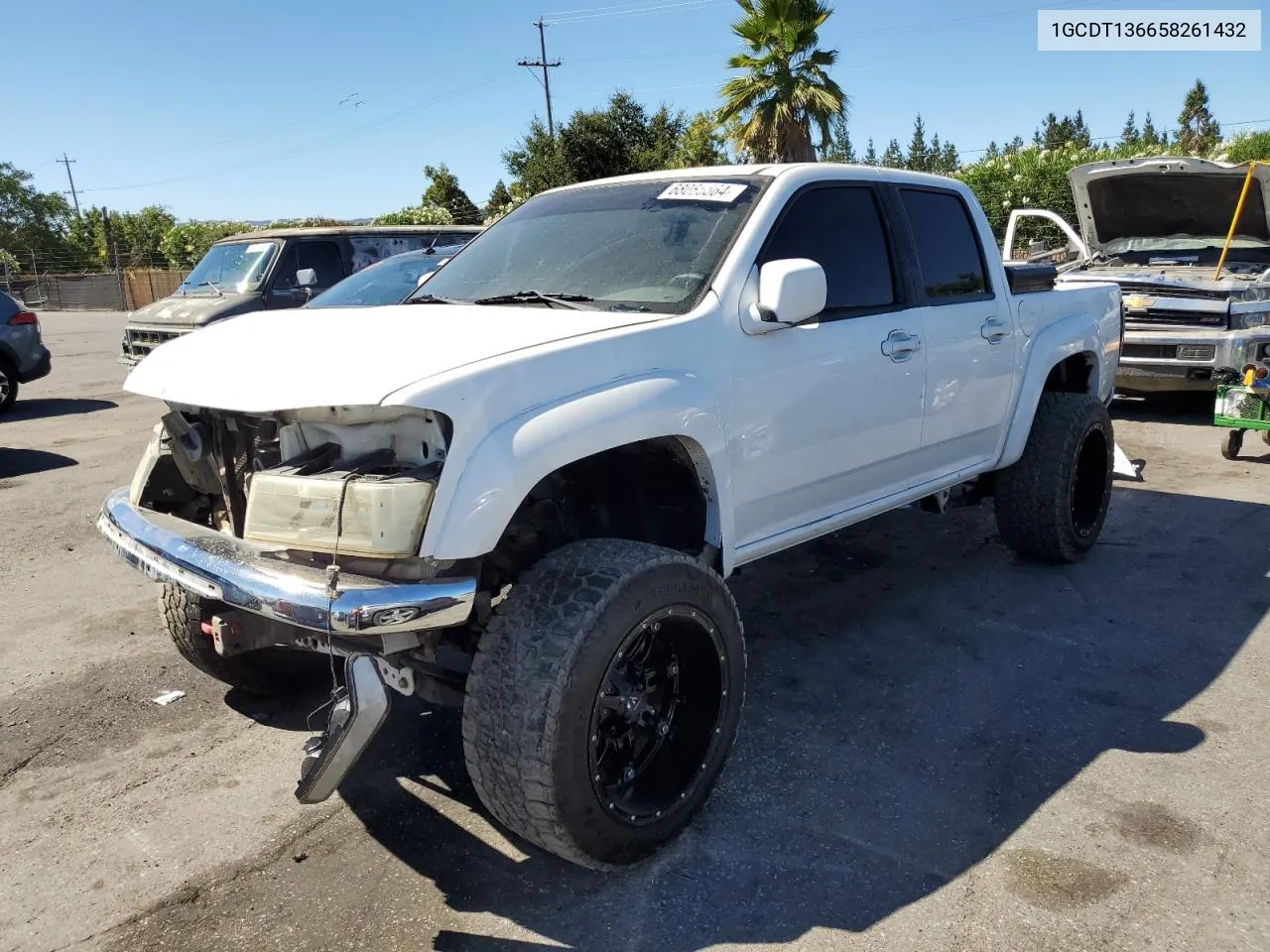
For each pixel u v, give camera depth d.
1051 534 4.89
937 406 4.09
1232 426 7.12
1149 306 8.67
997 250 4.61
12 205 77.06
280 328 3.08
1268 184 8.44
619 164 35.91
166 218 81.12
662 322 2.98
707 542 3.13
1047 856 2.75
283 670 3.79
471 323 2.96
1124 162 8.92
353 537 2.35
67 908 2.65
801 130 22.47
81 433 10.09
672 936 2.49
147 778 3.30
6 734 3.62
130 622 4.71
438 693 2.76
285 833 2.97
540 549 2.98
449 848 2.88
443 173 47.78
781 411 3.32
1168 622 4.38
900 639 4.27
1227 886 2.60
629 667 2.76
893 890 2.64
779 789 3.12
